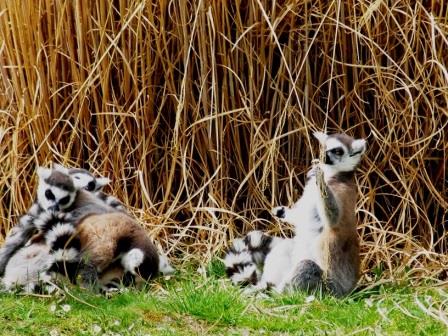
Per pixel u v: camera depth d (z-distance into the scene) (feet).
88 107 42.57
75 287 33.99
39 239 35.14
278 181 42.14
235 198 40.88
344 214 35.42
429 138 40.04
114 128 42.37
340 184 36.14
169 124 42.86
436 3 41.60
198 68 42.34
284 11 41.68
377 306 32.42
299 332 29.63
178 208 41.34
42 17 42.91
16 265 34.71
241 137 42.50
